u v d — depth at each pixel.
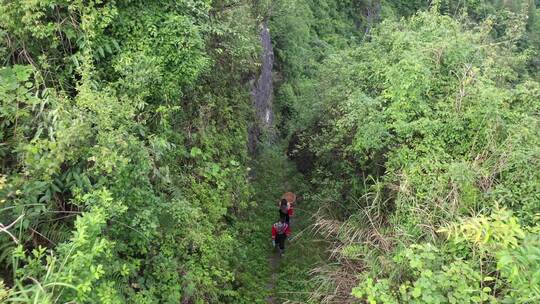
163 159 6.39
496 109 6.38
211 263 6.64
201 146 7.99
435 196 5.45
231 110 10.13
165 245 5.52
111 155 4.08
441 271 4.20
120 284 4.29
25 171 3.79
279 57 23.61
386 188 7.48
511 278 3.17
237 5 9.67
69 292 3.23
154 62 5.52
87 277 3.23
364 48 11.18
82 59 4.88
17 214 3.70
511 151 5.80
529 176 5.54
